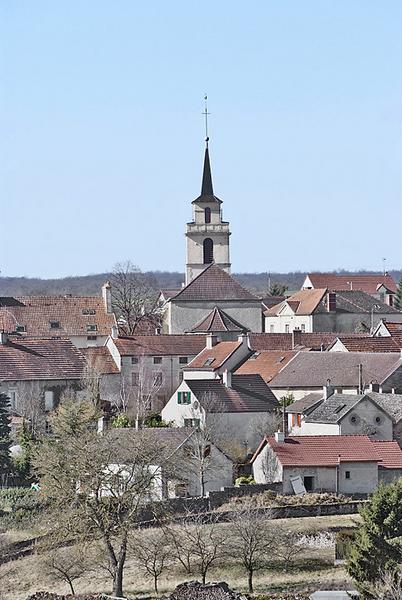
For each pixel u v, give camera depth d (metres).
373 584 192.88
